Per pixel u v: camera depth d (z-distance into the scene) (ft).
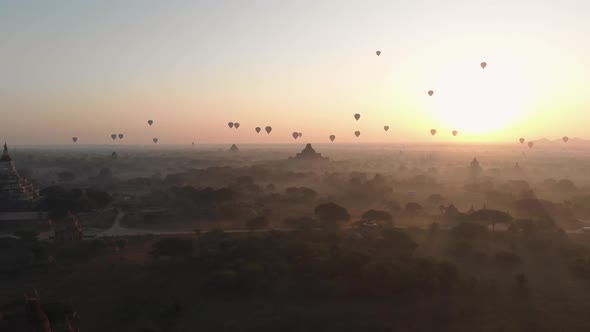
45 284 213.25
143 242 283.18
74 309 186.09
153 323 177.17
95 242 268.21
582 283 216.13
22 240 285.84
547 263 245.04
